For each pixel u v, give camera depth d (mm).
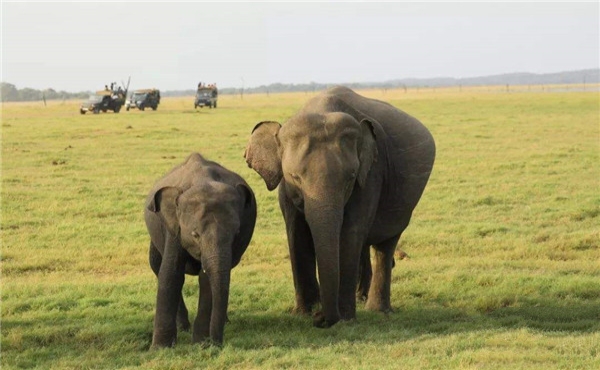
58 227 19156
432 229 18703
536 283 13320
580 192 23375
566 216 20172
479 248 16734
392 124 12625
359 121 11789
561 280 13438
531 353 9172
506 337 10000
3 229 19078
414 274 14305
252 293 12984
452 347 9594
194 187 9914
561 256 16031
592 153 31953
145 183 25875
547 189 23984
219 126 48375
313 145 10758
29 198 22734
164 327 10164
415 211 21094
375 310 12281
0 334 10758
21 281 14406
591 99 78188
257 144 11492
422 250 16656
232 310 12258
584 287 13078
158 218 10773
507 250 16562
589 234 17453
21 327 11234
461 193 23656
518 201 22453
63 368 9312
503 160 30312
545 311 11742
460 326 10953
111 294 13078
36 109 87062
